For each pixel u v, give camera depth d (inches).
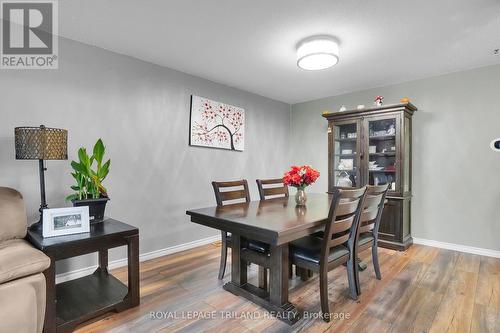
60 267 87.7
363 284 85.8
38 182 84.0
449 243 123.1
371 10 74.2
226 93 141.7
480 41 92.3
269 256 71.5
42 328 56.7
